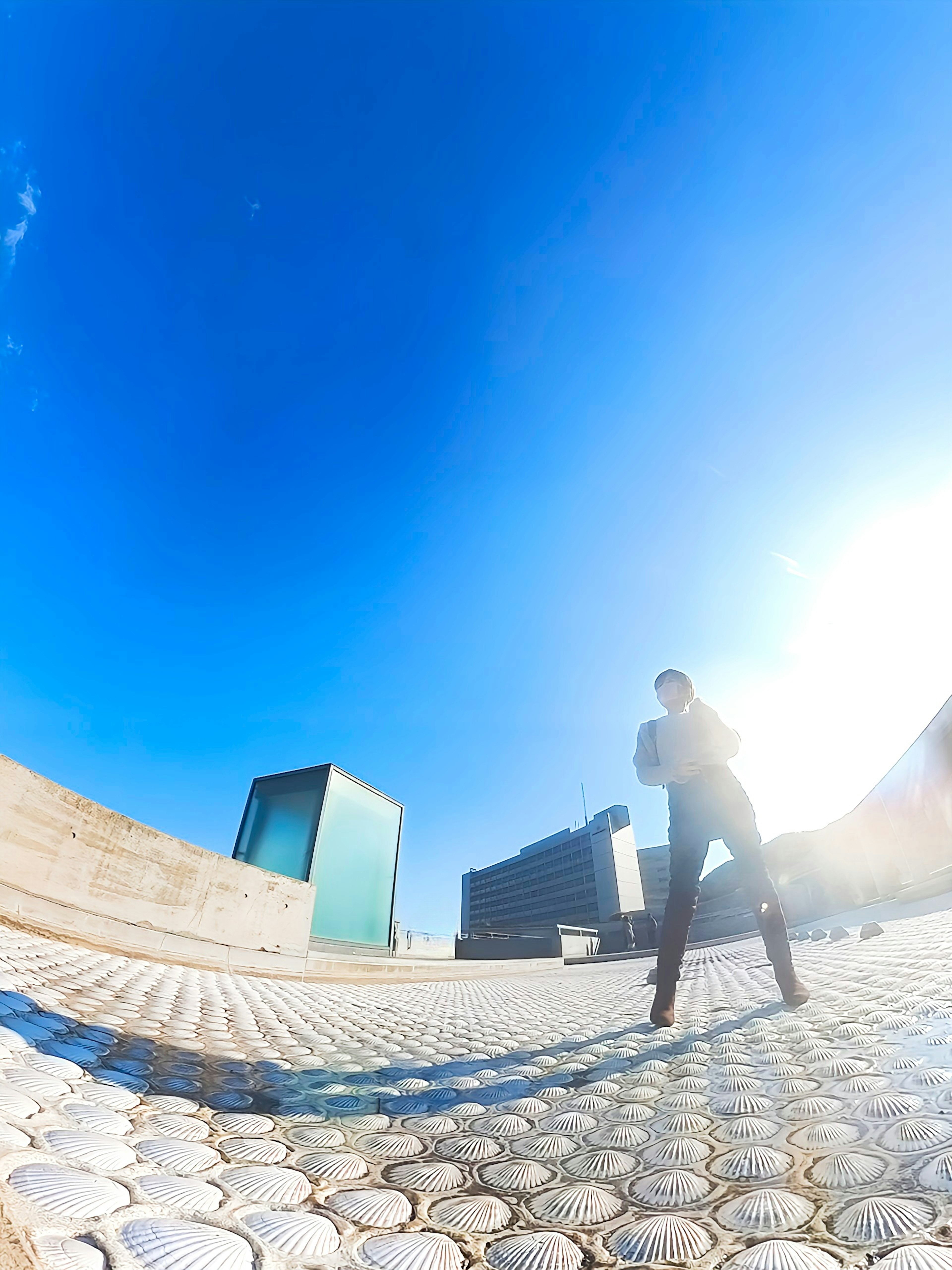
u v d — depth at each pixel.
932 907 8.81
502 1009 5.30
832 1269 0.98
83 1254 0.95
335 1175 1.53
